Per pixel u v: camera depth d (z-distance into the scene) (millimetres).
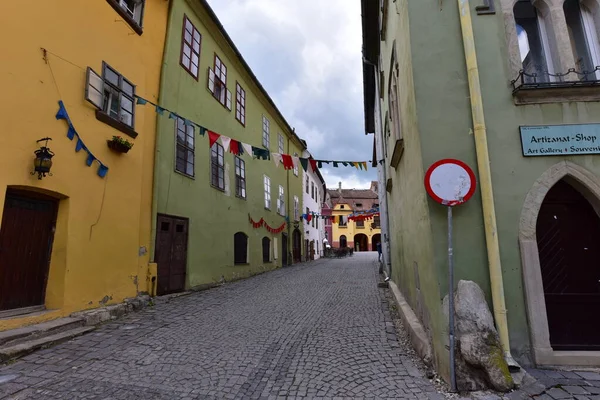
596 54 4824
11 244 5402
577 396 3365
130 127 7641
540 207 4566
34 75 5539
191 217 10328
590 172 4270
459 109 4375
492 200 4090
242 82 15289
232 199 13344
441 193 3945
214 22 12125
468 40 4418
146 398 3578
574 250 4590
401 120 5988
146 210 8406
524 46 4957
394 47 6516
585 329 4422
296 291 10141
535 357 3951
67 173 6023
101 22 7074
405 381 3912
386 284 10797
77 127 6285
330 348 5074
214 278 11500
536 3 4941
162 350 4938
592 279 4523
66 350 4867
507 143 4348
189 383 3939
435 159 4297
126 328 5977
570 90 4371
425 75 4488
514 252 4145
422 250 4645
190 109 10680
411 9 4680
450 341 3641
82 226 6289
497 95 4457
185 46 10609
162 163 9086
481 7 4637
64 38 6141
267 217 17609
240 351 4945
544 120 4391
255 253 15531
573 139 4328
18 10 5367
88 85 6527
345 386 3855
